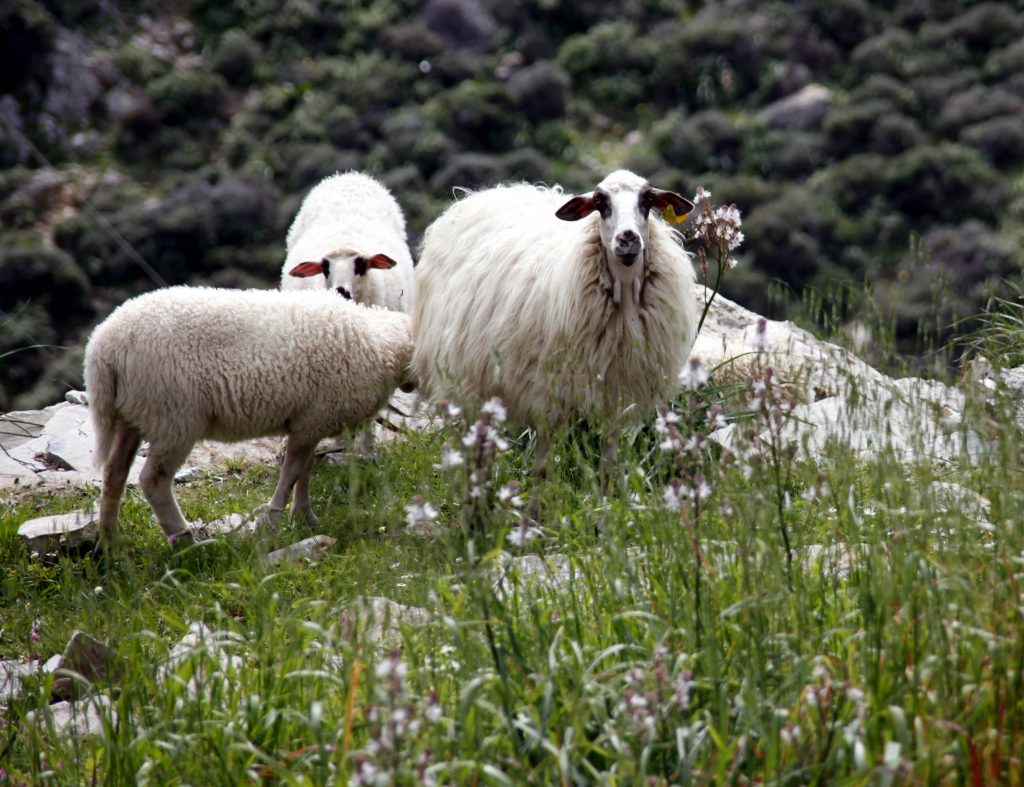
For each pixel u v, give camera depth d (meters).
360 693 7.79
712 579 8.23
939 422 9.30
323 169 52.16
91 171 54.94
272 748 7.79
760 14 64.56
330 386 14.28
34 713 9.16
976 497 9.00
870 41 61.34
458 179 51.12
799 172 53.53
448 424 9.52
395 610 9.30
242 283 46.41
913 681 6.79
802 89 59.34
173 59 63.31
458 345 14.27
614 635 8.22
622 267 12.93
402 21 64.56
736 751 6.98
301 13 64.31
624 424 13.34
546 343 13.34
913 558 7.33
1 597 12.31
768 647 7.50
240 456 17.95
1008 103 54.59
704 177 53.03
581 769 7.17
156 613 10.92
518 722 6.97
